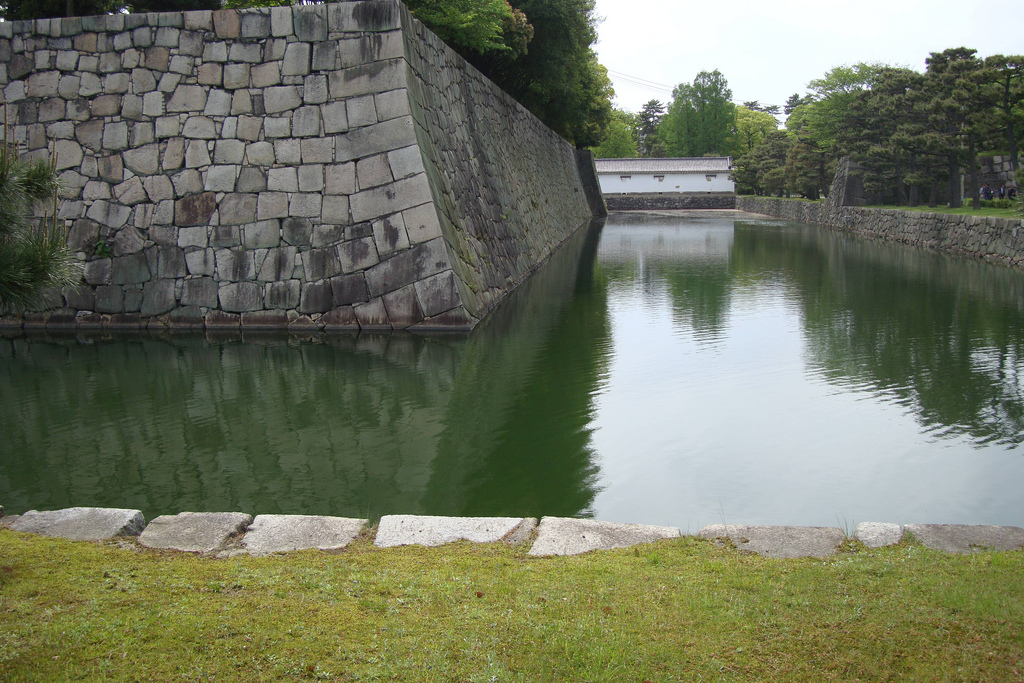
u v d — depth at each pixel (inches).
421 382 357.7
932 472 244.8
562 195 1414.9
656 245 1139.3
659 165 2711.6
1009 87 948.0
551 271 812.6
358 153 472.1
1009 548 154.6
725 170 2704.2
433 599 132.7
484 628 122.1
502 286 621.3
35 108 506.9
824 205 1680.6
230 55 486.0
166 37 492.4
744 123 3164.4
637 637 119.3
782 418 303.6
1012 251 815.7
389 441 278.2
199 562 152.9
